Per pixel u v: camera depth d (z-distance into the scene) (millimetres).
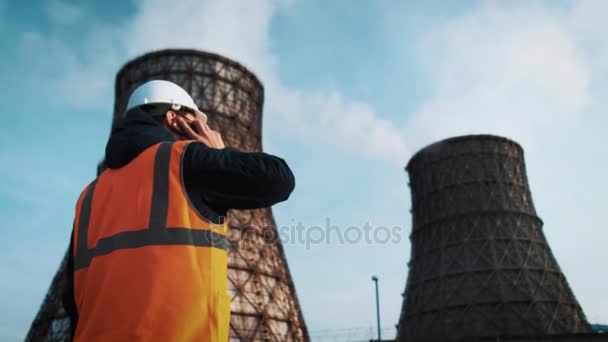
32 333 37750
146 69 46750
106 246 2254
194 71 45594
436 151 58656
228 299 2275
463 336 48562
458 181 55969
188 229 2215
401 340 55500
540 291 50250
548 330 47594
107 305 2072
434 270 53938
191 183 2297
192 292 2098
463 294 50500
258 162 2330
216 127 43406
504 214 54031
